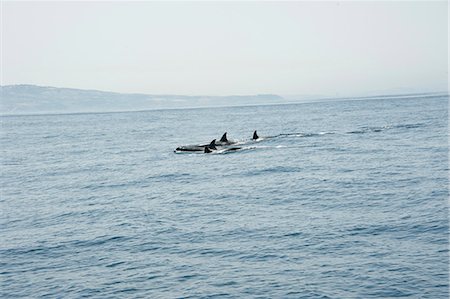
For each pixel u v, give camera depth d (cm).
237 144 5988
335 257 1784
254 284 1589
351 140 6112
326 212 2477
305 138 6512
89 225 2484
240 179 3706
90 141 8456
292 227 2219
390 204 2561
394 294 1447
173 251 1969
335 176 3575
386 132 6938
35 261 1942
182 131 9812
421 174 3444
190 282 1633
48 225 2545
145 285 1628
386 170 3709
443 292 1435
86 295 1571
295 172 3888
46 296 1580
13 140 9638
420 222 2164
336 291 1497
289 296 1487
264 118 13838
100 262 1884
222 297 1508
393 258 1730
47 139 9519
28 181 4219
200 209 2720
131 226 2403
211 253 1916
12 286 1681
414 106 16700
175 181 3788
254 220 2395
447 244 1841
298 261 1769
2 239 2306
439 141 5506
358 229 2122
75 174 4516
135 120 17550
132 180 3959
